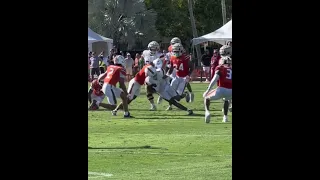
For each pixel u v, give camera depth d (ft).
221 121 122.21
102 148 84.99
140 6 412.16
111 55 292.61
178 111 146.92
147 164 71.72
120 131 105.81
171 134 101.04
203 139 94.17
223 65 117.80
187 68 156.66
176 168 68.49
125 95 132.87
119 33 408.05
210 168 68.33
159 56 142.20
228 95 118.01
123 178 62.75
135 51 411.34
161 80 138.72
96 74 269.85
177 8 433.89
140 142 91.30
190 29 433.48
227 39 269.03
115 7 406.62
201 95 201.05
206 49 396.98
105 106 136.98
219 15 435.12
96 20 403.54
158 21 430.20
